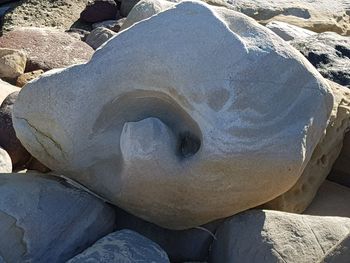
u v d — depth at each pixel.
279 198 3.15
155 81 2.73
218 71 2.65
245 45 2.70
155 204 2.79
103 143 2.88
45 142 3.01
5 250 2.69
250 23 2.82
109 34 5.18
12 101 3.65
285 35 4.93
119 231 2.77
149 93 2.78
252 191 2.70
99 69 2.84
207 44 2.69
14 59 4.55
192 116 2.66
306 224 2.81
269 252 2.69
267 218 2.82
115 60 2.81
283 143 2.64
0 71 4.50
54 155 3.00
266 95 2.66
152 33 2.77
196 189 2.69
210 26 2.72
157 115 2.82
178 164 2.66
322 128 2.82
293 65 2.74
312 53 4.04
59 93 2.91
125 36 2.82
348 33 5.82
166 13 2.80
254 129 2.62
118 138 2.86
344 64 3.98
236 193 2.70
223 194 2.70
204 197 2.71
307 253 2.70
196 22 2.74
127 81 2.79
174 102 2.74
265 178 2.67
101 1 5.90
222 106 2.63
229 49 2.68
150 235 2.95
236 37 2.71
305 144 2.71
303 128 2.69
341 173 3.48
